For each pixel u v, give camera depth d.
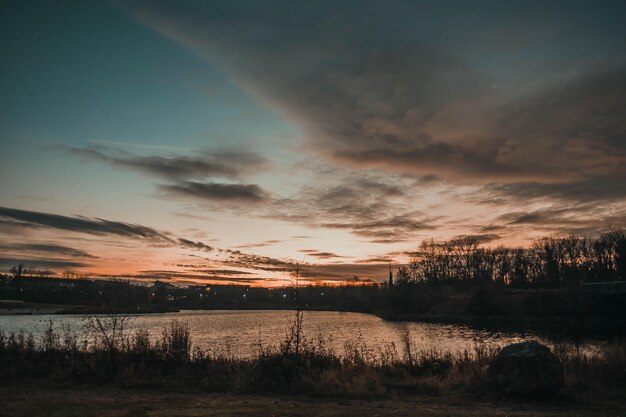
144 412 10.13
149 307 197.12
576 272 117.19
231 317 135.62
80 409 10.36
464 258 149.38
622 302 70.75
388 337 50.16
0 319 101.44
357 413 10.12
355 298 181.00
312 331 58.91
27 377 14.65
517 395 11.90
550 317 74.69
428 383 13.38
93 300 169.25
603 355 15.40
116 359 15.38
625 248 103.31
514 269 134.75
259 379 13.43
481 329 65.31
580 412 10.31
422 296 120.75
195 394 12.52
